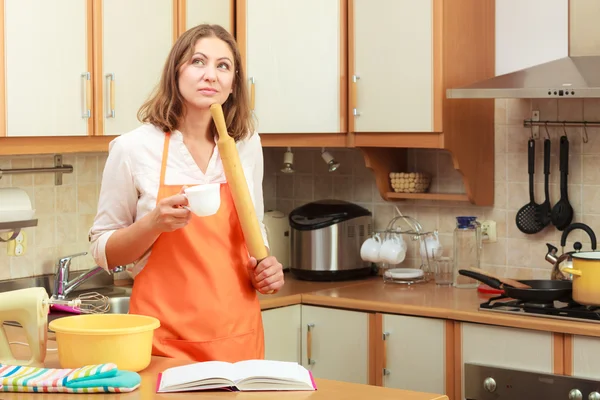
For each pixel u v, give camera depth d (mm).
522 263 4074
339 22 4031
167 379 2074
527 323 3307
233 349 2500
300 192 4762
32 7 3459
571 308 3359
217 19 4090
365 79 3986
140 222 2408
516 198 4086
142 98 3822
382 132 3975
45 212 4016
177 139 2572
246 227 2518
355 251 4277
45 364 2338
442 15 3779
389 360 3693
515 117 4062
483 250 4176
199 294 2482
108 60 3701
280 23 4113
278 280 2562
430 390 3590
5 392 2021
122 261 2496
